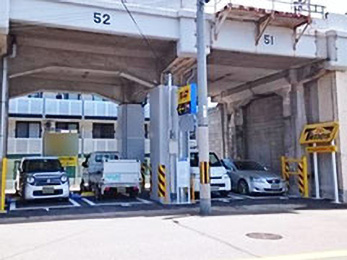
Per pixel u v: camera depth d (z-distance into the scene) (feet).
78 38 46.42
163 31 45.27
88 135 118.32
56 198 50.67
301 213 40.01
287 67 58.85
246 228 30.89
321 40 53.36
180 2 47.78
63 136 82.69
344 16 56.65
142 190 64.18
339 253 22.68
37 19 40.22
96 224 33.37
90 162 61.52
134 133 69.41
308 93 59.00
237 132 75.56
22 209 43.42
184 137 49.88
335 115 53.72
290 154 60.44
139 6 44.32
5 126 45.60
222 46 47.57
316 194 54.60
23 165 54.13
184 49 45.50
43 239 26.96
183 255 22.20
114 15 43.45
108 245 24.88
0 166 42.63
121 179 52.03
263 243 25.30
